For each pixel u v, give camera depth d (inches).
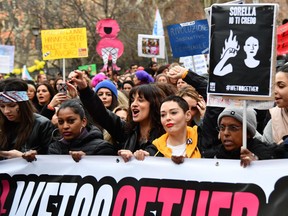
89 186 203.6
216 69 186.1
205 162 187.9
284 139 208.7
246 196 181.3
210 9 187.9
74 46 386.9
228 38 184.7
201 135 223.8
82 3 1413.6
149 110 225.9
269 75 181.6
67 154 224.1
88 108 232.4
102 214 199.8
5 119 242.7
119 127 238.4
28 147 241.6
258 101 187.3
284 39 340.5
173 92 247.8
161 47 528.4
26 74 702.5
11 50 433.4
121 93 314.5
